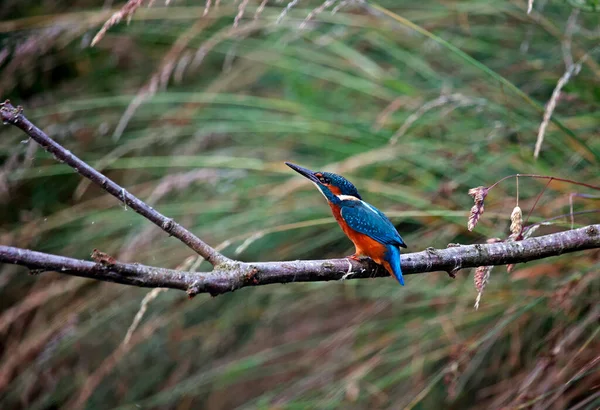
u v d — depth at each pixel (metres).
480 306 9.70
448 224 10.02
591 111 10.02
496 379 9.98
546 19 10.73
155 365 12.60
